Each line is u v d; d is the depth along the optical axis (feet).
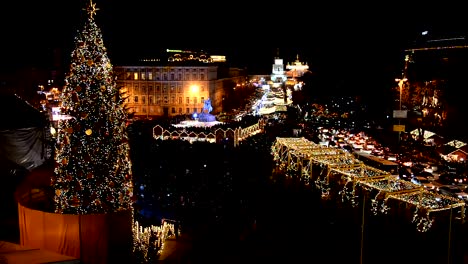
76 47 43.19
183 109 312.91
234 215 74.08
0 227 49.90
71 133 42.65
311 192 88.02
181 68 310.45
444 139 107.65
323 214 74.84
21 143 66.85
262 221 71.56
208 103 203.10
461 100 111.96
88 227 41.52
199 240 61.57
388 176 79.46
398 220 71.00
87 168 43.01
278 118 193.16
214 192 86.89
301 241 62.54
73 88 42.83
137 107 314.55
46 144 72.08
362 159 104.83
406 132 124.06
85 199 43.16
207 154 116.26
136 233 53.57
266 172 105.19
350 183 90.48
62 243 41.55
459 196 75.00
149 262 49.70
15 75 119.55
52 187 47.44
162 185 89.25
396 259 56.18
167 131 145.28
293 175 100.89
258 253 57.77
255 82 477.77
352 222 71.00
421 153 105.29
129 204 46.19
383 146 119.75
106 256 42.39
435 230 65.82
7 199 58.75
